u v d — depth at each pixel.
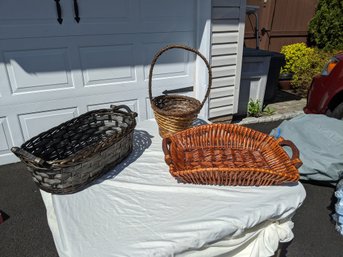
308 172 2.24
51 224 1.21
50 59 2.38
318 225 1.96
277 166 1.32
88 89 2.62
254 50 3.93
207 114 3.19
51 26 2.30
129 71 2.75
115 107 1.61
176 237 0.98
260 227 1.19
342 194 1.85
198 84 3.06
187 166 1.32
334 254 1.73
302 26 5.51
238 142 1.51
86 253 0.91
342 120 2.56
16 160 2.60
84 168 1.19
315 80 3.01
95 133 1.55
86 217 1.07
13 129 2.46
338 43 5.21
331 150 2.18
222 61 3.02
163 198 1.18
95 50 2.53
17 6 2.15
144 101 2.93
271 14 5.11
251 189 1.24
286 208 1.15
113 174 1.35
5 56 2.23
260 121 3.66
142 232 1.00
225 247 1.11
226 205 1.13
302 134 2.34
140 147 1.60
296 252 1.74
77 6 2.33
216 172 1.19
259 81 3.65
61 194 1.19
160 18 2.70
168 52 2.86
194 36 2.92
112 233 1.00
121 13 2.52
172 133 1.60
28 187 2.29
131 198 1.18
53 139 1.41
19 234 1.83
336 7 5.03
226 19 2.85
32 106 2.46
